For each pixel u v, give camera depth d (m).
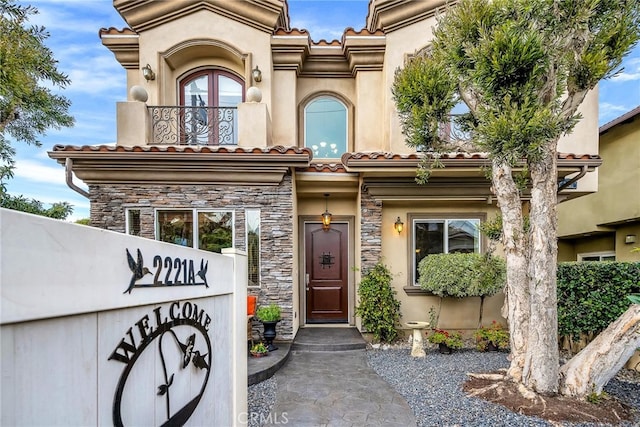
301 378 5.68
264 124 8.05
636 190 9.11
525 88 3.79
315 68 9.66
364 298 7.77
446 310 8.27
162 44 8.70
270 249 7.54
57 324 1.38
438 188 7.93
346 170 8.06
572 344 6.94
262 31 8.89
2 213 1.16
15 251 1.20
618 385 5.23
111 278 1.67
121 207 7.36
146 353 1.95
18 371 1.21
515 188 5.06
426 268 7.66
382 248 8.46
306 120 9.78
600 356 4.48
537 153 3.81
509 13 4.02
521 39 3.67
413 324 7.02
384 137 9.01
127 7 8.55
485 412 4.30
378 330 7.64
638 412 4.24
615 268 6.13
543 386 4.48
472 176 7.80
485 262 6.89
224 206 7.52
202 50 8.99
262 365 5.87
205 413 2.69
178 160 7.14
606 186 10.08
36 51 6.58
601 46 4.20
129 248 1.82
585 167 7.33
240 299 3.52
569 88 4.47
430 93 5.16
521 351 4.92
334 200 9.33
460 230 8.52
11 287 1.18
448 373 5.77
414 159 7.29
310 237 9.34
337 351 7.26
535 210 4.57
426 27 8.86
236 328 3.37
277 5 8.66
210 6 8.73
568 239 12.36
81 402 1.48
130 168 7.20
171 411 2.18
